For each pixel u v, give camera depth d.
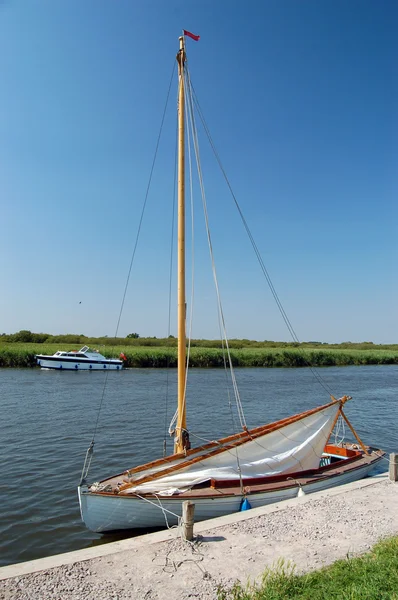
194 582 7.48
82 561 8.21
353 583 6.90
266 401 38.31
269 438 13.38
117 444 22.69
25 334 103.88
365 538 9.30
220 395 41.50
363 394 44.47
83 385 46.94
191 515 9.17
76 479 17.22
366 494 12.18
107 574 7.73
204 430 26.55
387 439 25.33
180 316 14.03
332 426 14.87
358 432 27.11
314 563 8.16
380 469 17.75
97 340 109.25
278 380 56.25
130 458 20.22
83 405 34.31
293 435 13.87
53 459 19.86
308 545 8.95
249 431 13.70
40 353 67.00
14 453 20.73
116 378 54.50
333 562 8.16
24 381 49.75
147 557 8.39
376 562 7.66
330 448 17.28
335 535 9.45
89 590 7.20
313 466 14.05
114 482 12.00
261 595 6.79
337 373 68.88
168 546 8.88
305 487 12.74
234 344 124.12
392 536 9.33
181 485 11.76
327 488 13.39
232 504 11.62
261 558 8.38
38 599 6.91
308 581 7.21
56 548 11.62
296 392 44.62
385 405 37.75
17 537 12.23
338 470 14.22
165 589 7.25
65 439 23.52
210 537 9.30
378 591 6.57
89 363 63.88
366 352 98.94
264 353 79.81
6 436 23.97
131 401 36.78
